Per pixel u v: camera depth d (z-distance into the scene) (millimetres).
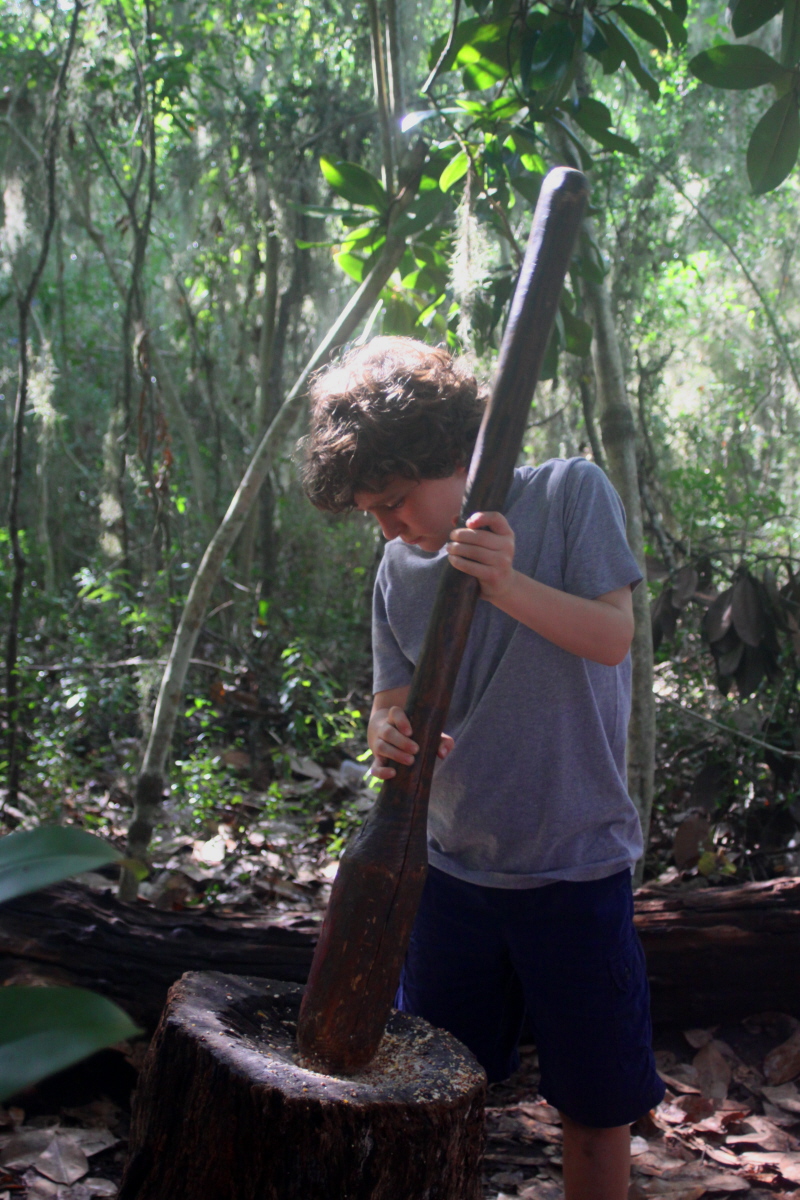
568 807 1585
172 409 5832
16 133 5094
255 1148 1188
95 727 4297
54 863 770
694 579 3473
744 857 3281
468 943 1676
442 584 1366
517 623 1578
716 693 3768
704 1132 2201
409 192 2732
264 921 2504
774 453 6512
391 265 2734
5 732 3494
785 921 2486
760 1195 1999
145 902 2654
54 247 6828
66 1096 2227
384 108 2727
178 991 1450
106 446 5117
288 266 5422
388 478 1475
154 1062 1333
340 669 5430
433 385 1495
